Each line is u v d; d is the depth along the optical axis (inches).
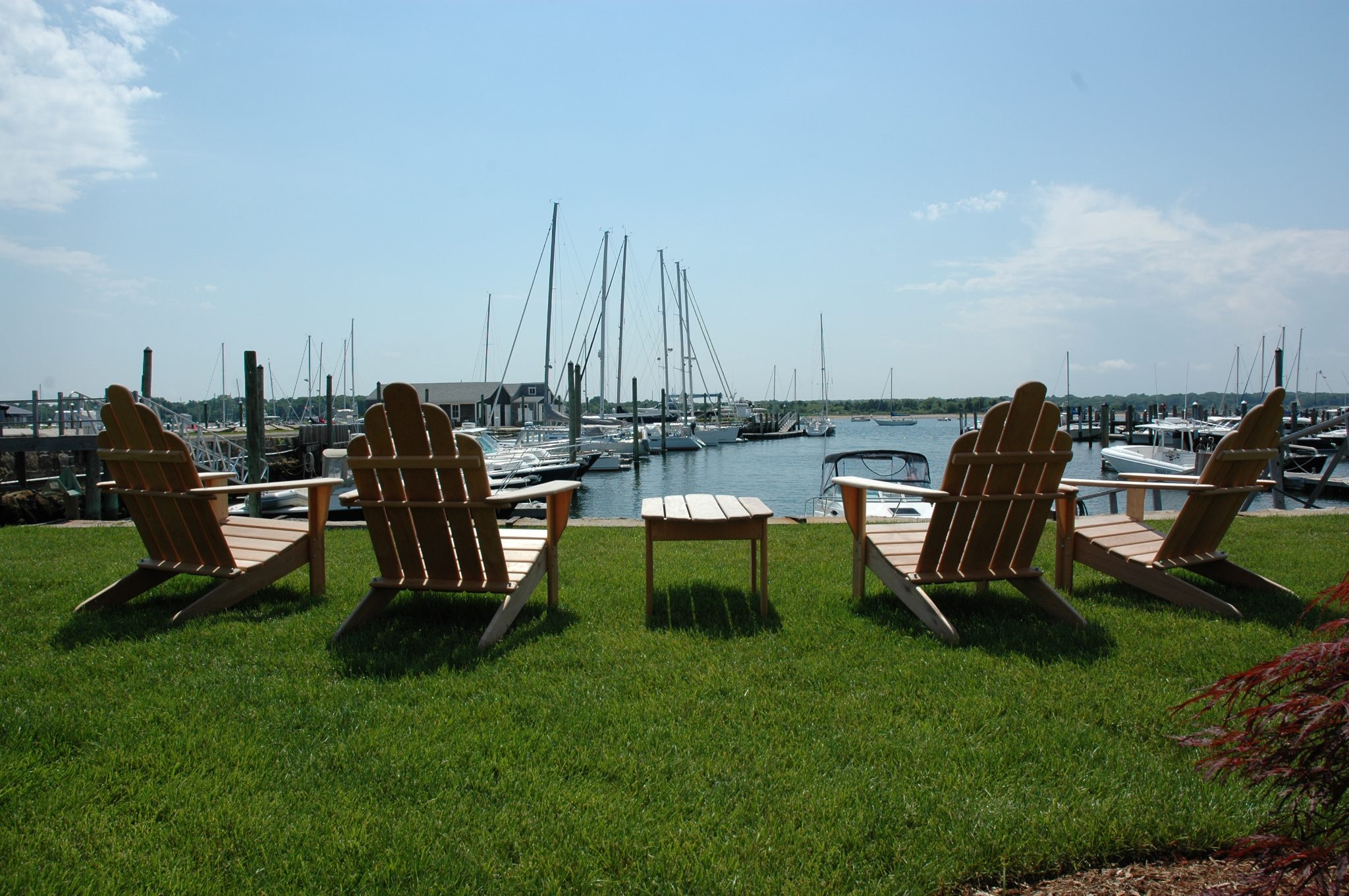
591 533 306.2
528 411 2763.3
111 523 347.6
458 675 145.3
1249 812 96.3
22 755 112.7
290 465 1150.3
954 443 161.6
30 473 821.9
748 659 153.9
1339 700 62.9
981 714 127.0
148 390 918.4
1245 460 182.1
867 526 211.0
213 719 126.7
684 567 238.2
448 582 168.6
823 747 116.2
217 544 180.5
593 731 122.9
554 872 88.0
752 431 2721.5
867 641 165.0
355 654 156.1
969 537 171.9
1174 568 199.8
